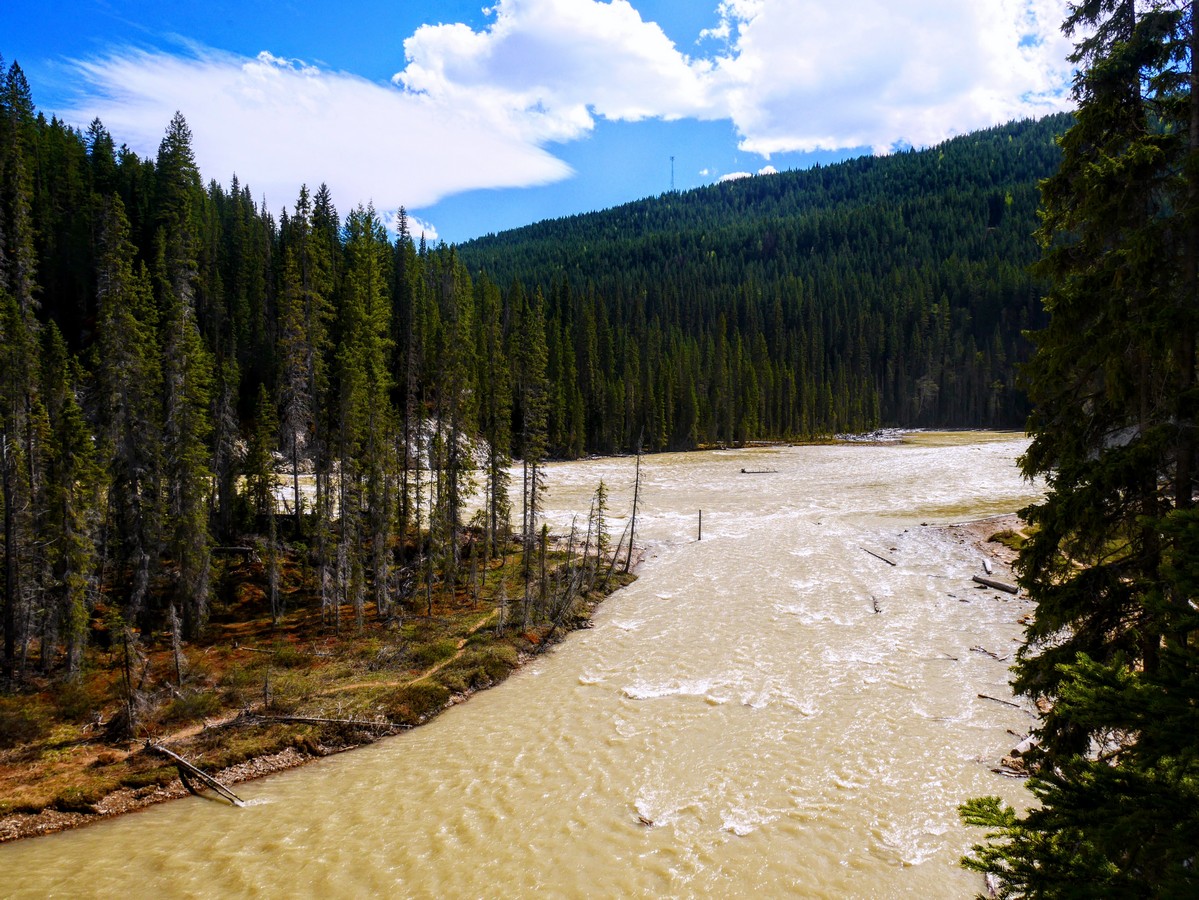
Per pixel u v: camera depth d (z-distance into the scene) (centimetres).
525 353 4269
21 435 2566
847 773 1883
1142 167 983
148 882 1526
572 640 3041
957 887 1445
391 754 2108
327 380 4069
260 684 2525
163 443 3091
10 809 1761
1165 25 966
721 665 2666
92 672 2548
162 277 4006
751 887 1470
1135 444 965
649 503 6106
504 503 4334
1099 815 588
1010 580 3534
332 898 1465
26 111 6209
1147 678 613
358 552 3431
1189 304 909
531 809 1780
